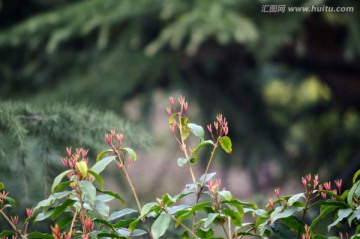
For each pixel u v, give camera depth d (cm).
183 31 865
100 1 956
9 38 971
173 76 1061
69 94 991
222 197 270
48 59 1049
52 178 436
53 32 950
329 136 1177
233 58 1081
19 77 1048
